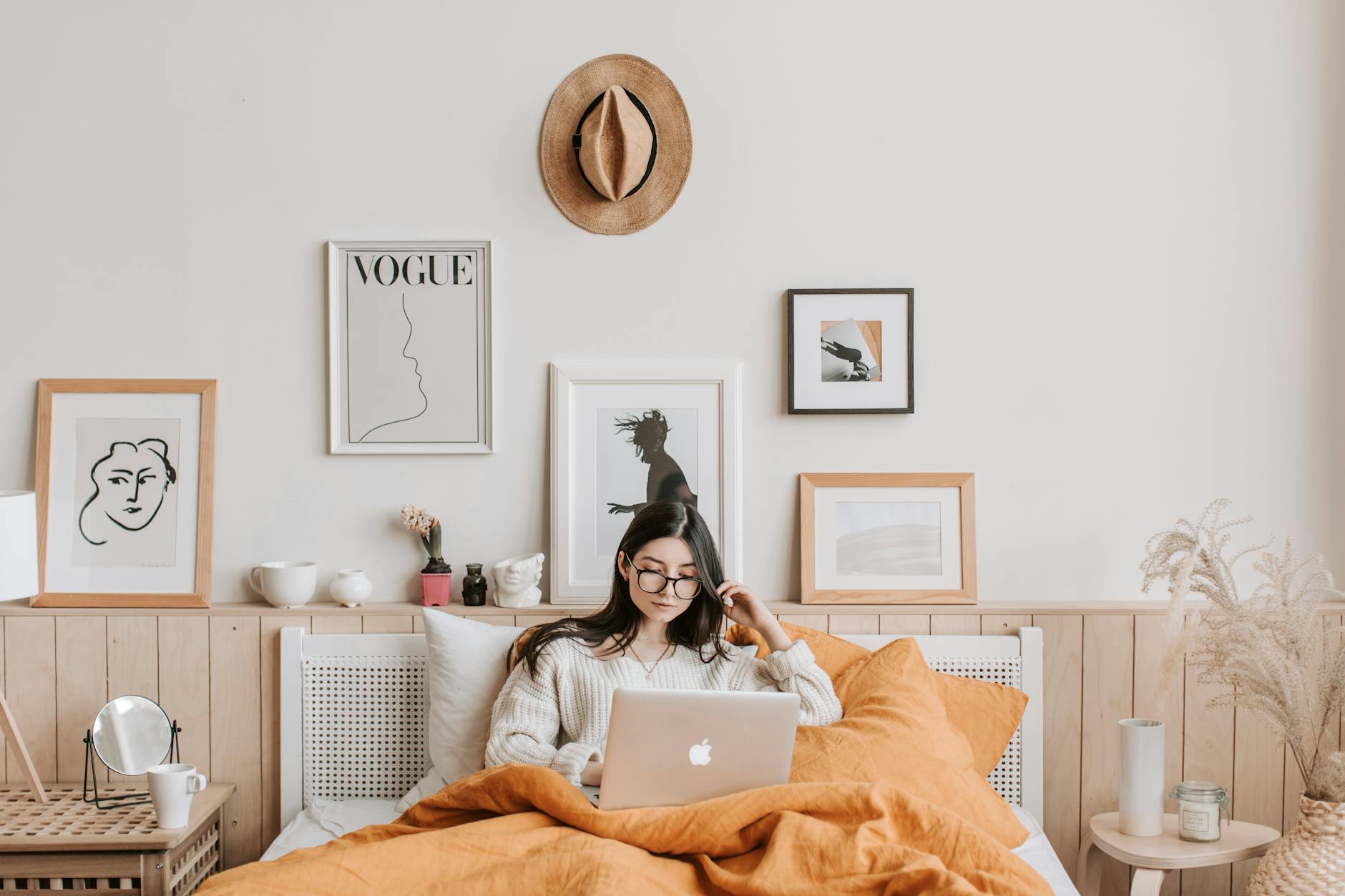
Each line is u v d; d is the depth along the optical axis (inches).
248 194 102.0
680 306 102.5
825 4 102.0
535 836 71.1
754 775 72.8
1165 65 102.0
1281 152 101.8
